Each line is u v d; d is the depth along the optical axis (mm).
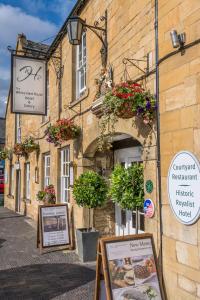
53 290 5012
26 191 14047
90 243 6449
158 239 4363
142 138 4793
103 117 5070
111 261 3762
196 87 3705
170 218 4098
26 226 10992
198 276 3613
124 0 5480
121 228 6945
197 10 3703
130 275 3805
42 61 8406
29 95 8195
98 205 6441
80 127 7461
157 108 4387
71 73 8281
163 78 4273
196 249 3652
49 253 7176
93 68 6812
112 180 4898
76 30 6262
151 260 3951
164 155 4238
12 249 7621
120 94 4273
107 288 3662
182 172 3855
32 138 11953
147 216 4602
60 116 9148
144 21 4844
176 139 4016
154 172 4488
